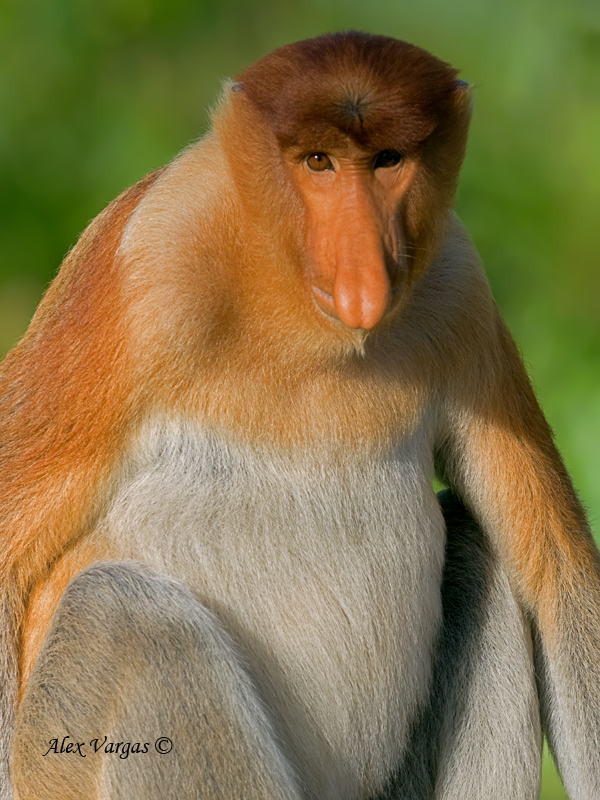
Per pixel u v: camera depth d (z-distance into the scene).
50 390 13.34
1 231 31.42
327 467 13.40
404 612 13.88
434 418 14.32
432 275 13.84
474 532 15.03
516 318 28.62
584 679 14.58
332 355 12.84
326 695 13.58
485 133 30.23
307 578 13.41
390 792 14.80
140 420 13.27
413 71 12.25
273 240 12.48
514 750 14.14
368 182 12.18
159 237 12.95
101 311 13.20
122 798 12.23
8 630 13.38
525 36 30.53
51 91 32.53
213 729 12.28
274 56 12.74
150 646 12.34
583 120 29.95
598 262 28.98
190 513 13.35
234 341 12.92
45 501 13.23
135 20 33.03
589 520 16.30
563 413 25.98
